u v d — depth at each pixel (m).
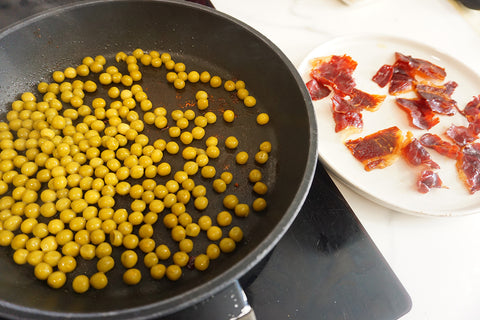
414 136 0.30
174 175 0.28
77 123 0.30
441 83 0.33
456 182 0.28
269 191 0.28
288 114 0.28
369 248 0.26
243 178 0.28
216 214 0.27
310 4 0.38
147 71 0.33
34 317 0.17
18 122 0.28
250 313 0.20
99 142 0.28
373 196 0.26
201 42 0.32
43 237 0.25
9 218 0.25
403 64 0.33
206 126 0.31
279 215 0.25
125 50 0.33
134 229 0.26
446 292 0.24
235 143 0.29
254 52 0.30
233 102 0.32
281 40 0.35
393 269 0.25
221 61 0.33
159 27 0.32
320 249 0.25
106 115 0.30
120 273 0.24
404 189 0.27
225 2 0.37
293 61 0.34
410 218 0.27
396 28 0.37
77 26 0.30
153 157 0.28
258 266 0.25
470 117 0.31
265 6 0.37
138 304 0.23
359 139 0.29
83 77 0.32
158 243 0.26
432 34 0.37
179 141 0.30
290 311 0.23
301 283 0.24
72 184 0.27
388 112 0.31
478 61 0.35
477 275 0.25
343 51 0.34
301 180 0.22
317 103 0.31
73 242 0.25
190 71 0.33
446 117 0.31
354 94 0.32
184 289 0.23
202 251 0.26
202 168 0.28
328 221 0.26
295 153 0.26
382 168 0.28
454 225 0.27
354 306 0.24
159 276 0.24
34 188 0.27
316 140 0.23
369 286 0.24
